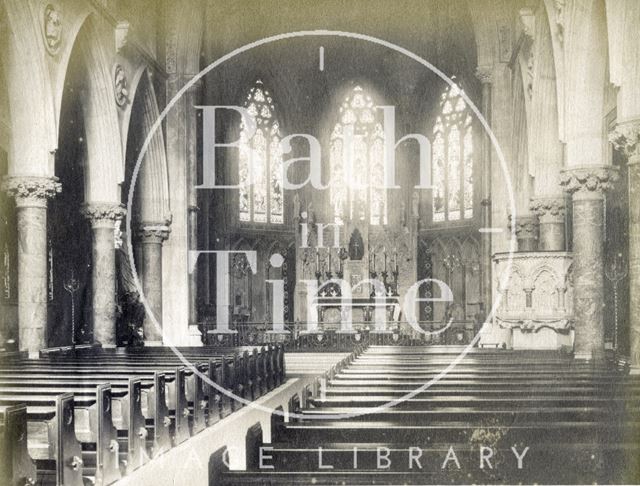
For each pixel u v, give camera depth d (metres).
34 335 19.47
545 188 25.56
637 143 15.26
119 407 10.03
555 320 21.75
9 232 22.56
